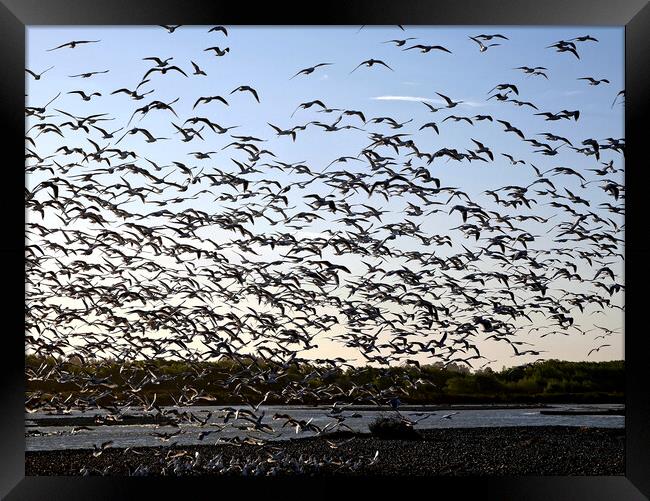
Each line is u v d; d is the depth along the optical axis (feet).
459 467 42.19
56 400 43.91
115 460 42.70
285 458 41.96
